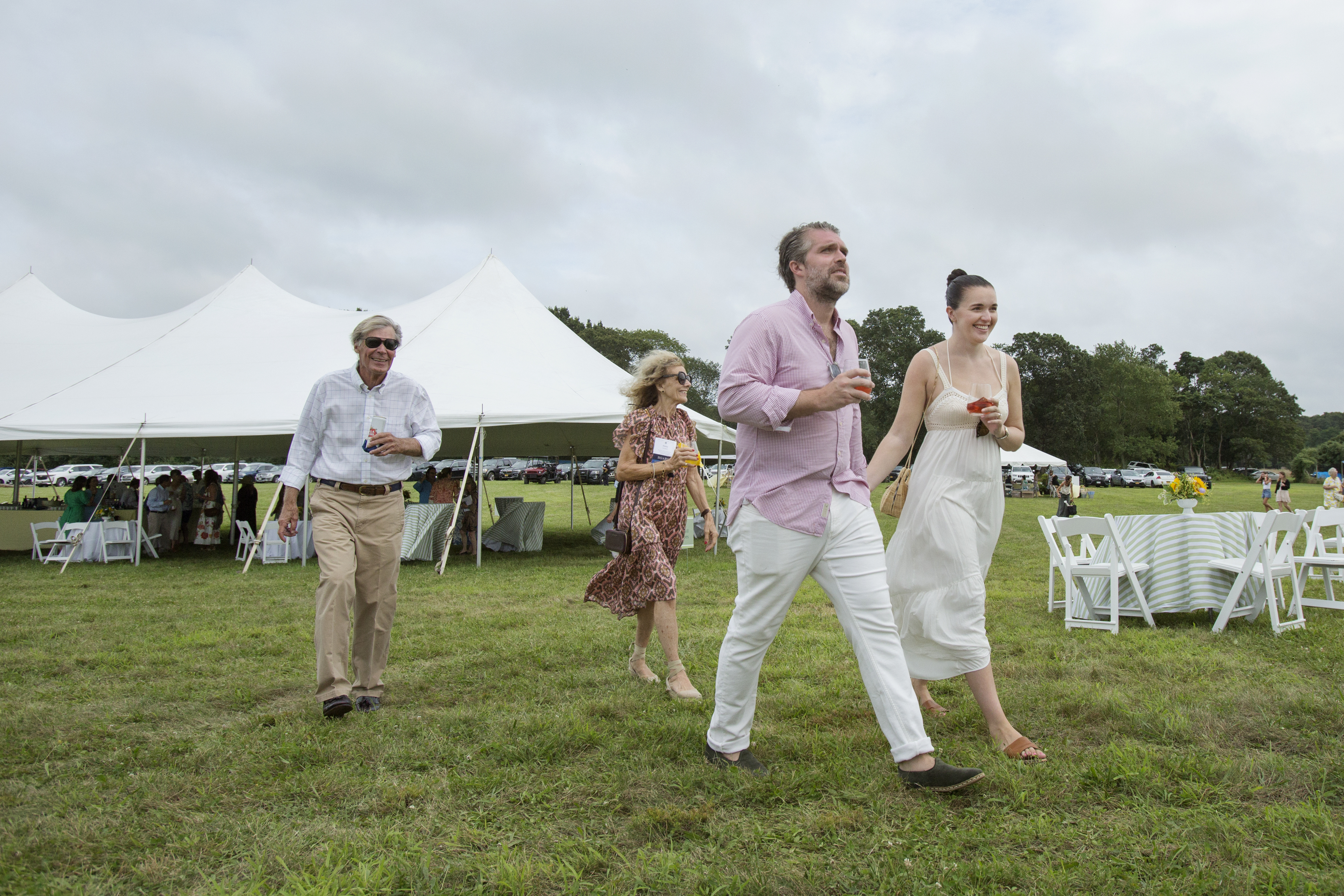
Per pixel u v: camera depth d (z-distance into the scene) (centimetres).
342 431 369
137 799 250
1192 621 589
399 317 1327
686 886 195
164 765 284
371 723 334
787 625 569
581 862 207
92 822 233
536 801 249
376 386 376
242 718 351
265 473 4097
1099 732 315
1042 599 730
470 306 1326
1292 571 565
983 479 307
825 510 256
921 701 352
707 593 761
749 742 288
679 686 378
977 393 307
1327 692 365
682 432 414
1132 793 251
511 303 1380
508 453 1877
